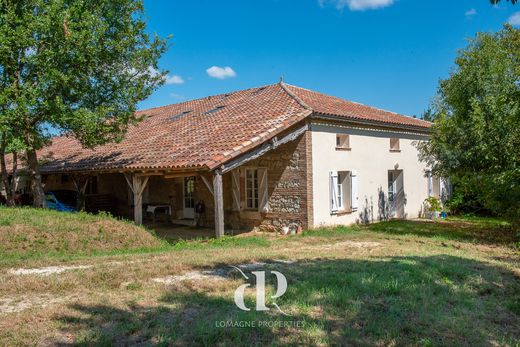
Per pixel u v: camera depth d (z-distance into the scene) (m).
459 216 18.62
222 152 10.99
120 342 4.01
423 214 18.50
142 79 13.48
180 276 6.56
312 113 12.88
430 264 7.33
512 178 10.65
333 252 8.98
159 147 14.08
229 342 4.04
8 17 10.91
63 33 11.13
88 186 20.75
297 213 13.11
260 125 12.55
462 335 4.40
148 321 4.50
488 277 6.67
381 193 16.23
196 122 16.05
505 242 11.00
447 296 5.62
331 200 13.85
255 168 14.18
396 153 17.17
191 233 14.20
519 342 4.29
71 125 12.03
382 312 4.93
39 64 11.21
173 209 17.16
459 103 13.80
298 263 7.57
